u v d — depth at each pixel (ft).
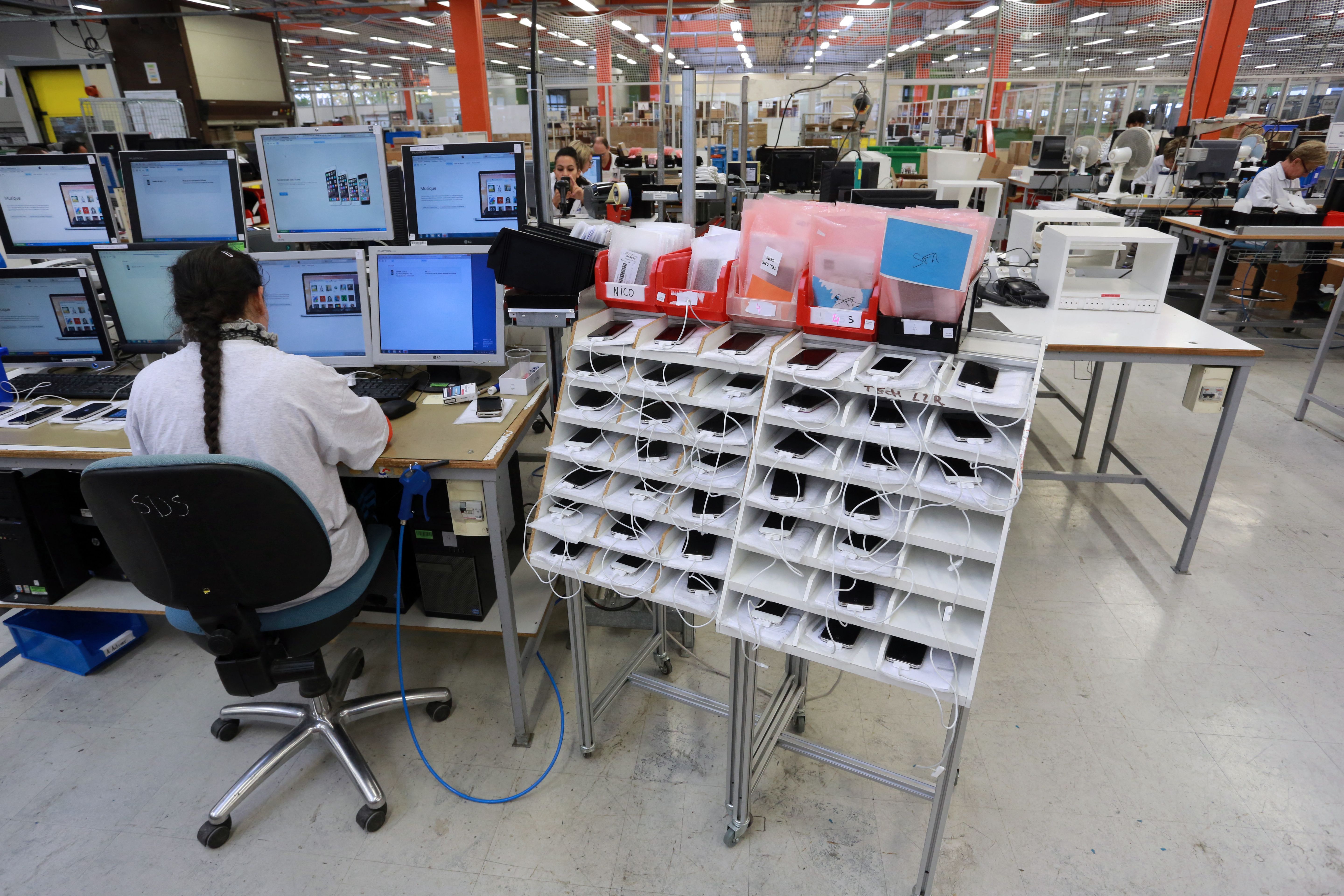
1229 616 6.98
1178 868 4.53
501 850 4.75
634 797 5.15
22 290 6.59
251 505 3.78
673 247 4.85
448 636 6.94
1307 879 4.45
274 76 29.14
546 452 4.73
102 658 6.45
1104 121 29.45
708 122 28.14
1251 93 31.32
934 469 3.82
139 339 6.71
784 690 5.44
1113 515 8.90
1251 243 15.20
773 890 4.46
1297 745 5.47
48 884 4.56
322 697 5.37
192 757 5.55
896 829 4.87
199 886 4.54
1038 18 27.17
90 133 14.38
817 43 30.48
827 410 4.05
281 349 6.36
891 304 4.09
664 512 4.40
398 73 60.39
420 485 4.64
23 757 5.54
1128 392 12.85
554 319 5.26
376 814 4.89
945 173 11.35
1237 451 10.43
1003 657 6.48
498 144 6.32
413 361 6.22
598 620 6.95
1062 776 5.23
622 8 30.91
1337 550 8.03
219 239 6.84
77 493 6.14
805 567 4.17
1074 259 10.40
